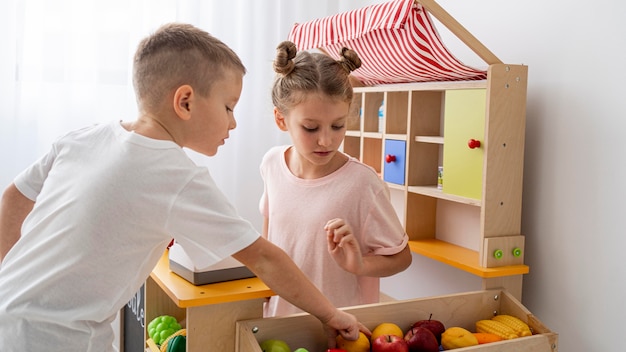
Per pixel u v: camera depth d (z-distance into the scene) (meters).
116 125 1.11
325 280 1.47
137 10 2.34
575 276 1.57
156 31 1.11
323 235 1.47
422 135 1.90
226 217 1.05
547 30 1.63
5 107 2.19
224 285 1.25
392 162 1.96
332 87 1.32
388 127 1.98
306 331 1.24
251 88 2.58
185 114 1.07
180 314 1.70
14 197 1.23
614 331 1.47
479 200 1.58
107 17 2.32
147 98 1.09
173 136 1.10
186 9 2.44
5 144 2.20
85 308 1.02
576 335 1.57
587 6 1.51
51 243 1.03
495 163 1.56
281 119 1.47
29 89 2.24
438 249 1.81
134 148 1.03
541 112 1.66
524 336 1.38
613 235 1.46
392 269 1.43
